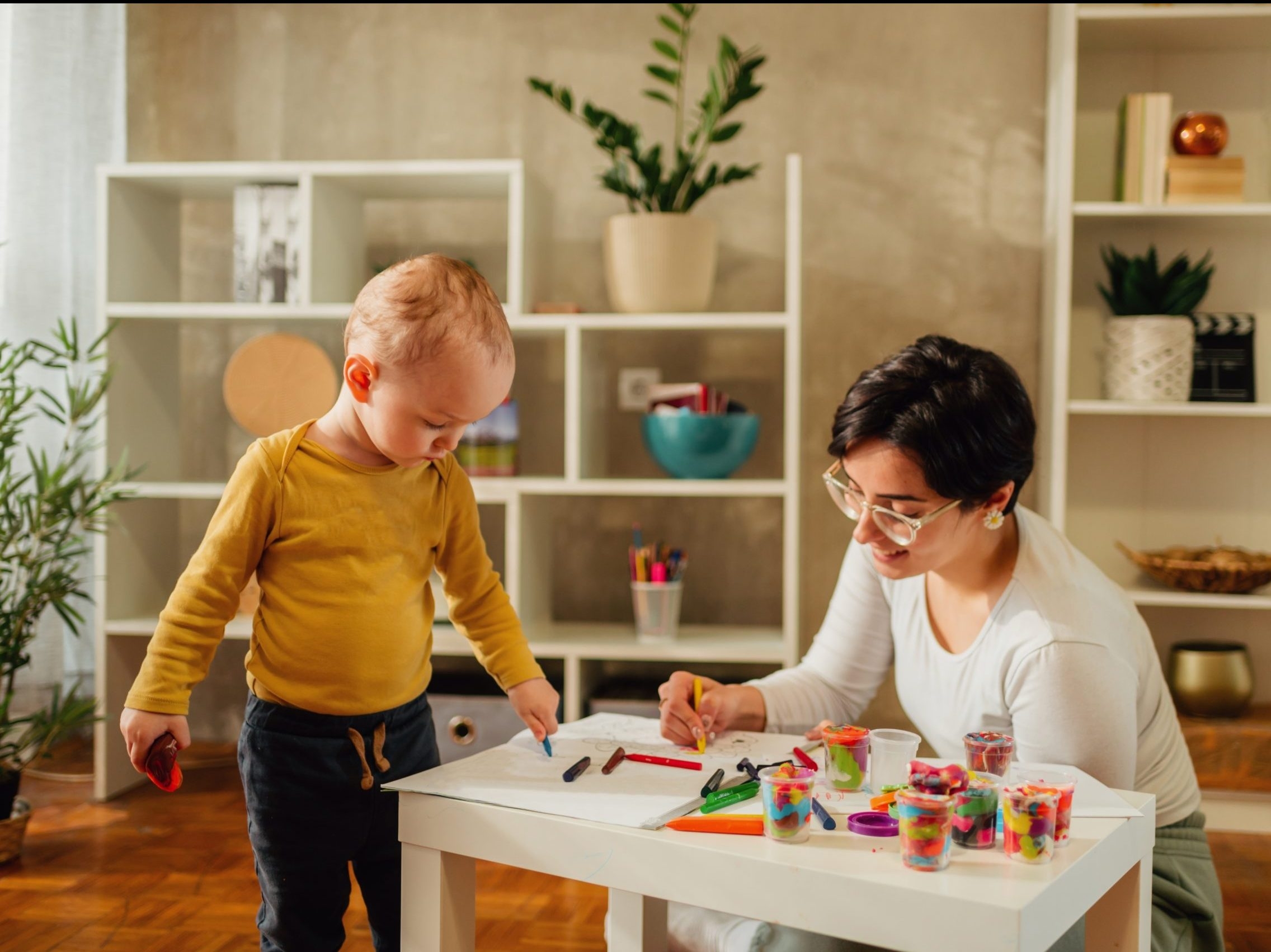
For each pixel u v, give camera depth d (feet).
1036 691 4.11
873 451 4.02
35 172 9.07
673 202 8.50
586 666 8.59
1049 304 8.72
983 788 3.07
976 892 2.70
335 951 4.33
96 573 8.43
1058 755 4.07
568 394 8.21
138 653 8.83
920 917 2.72
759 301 9.34
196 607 4.00
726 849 3.03
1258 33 8.43
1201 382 8.50
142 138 9.92
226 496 4.13
